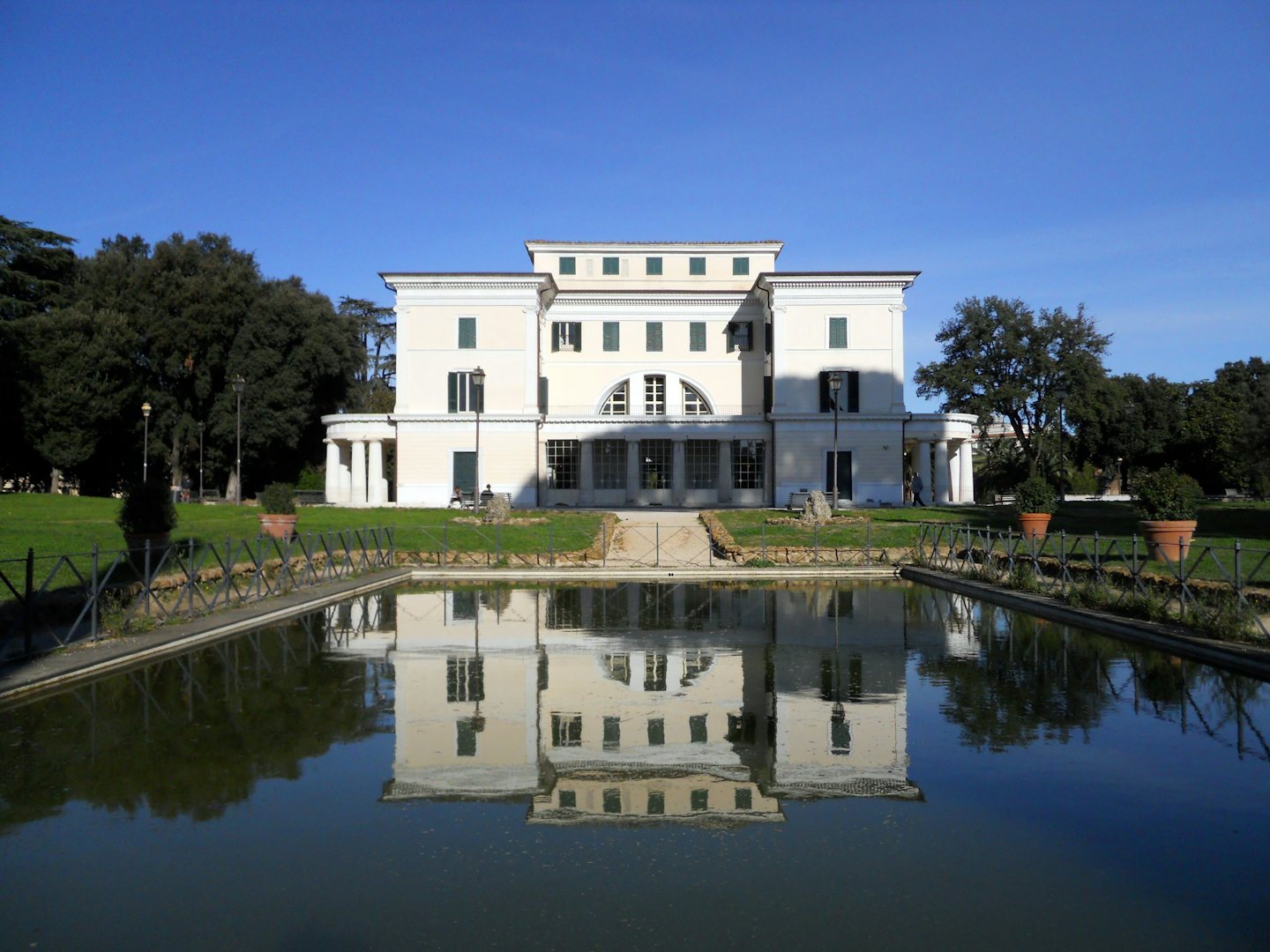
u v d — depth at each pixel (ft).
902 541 98.17
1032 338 188.96
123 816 22.68
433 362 158.92
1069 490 220.02
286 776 25.90
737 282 182.80
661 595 71.92
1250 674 38.83
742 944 16.34
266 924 17.13
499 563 89.71
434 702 34.88
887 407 160.56
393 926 17.07
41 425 156.76
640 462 169.68
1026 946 16.28
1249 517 113.80
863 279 159.43
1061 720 31.73
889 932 16.81
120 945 16.33
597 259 182.19
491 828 22.04
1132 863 19.84
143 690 36.50
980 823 22.20
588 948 16.20
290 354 189.57
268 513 86.84
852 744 29.09
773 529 108.47
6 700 34.42
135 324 177.47
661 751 28.37
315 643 48.19
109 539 77.92
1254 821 22.25
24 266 173.27
